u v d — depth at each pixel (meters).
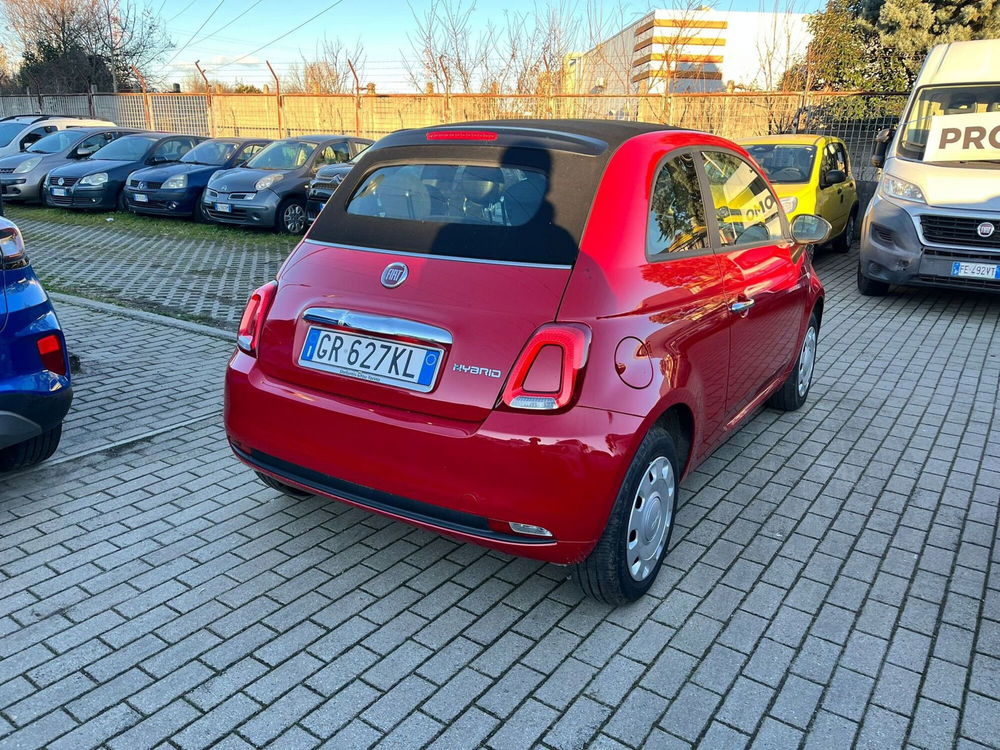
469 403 2.68
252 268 10.13
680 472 3.38
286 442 3.06
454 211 3.04
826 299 8.98
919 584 3.29
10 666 2.68
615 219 2.91
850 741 2.42
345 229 3.24
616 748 2.38
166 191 13.98
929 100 8.87
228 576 3.25
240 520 3.71
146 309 7.73
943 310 8.42
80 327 7.01
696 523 3.77
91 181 14.87
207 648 2.80
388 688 2.62
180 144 16.61
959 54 8.94
